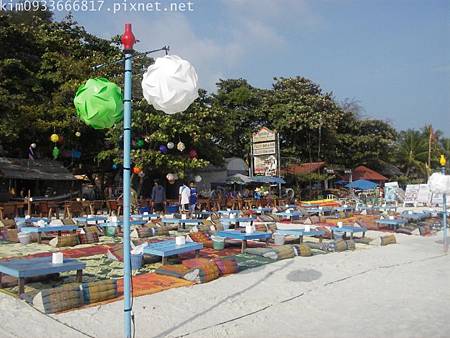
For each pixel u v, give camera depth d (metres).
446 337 5.73
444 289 8.31
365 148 47.00
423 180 56.00
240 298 7.60
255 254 11.44
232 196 31.31
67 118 25.94
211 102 37.75
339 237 15.00
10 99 23.73
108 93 5.75
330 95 44.91
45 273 7.60
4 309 6.76
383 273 9.71
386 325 6.25
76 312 6.61
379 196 39.00
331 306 7.24
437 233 17.55
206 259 10.31
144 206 25.23
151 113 25.55
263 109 41.41
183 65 5.64
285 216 22.47
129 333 5.21
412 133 59.06
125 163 5.29
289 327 6.20
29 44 28.16
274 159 32.81
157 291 7.88
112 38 31.86
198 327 6.14
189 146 27.80
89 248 12.78
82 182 32.50
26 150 28.95
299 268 9.99
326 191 42.94
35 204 21.91
